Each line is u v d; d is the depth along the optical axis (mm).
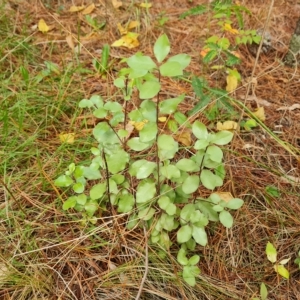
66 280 798
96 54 1303
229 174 978
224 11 1171
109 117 1071
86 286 790
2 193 923
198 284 797
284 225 904
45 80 1177
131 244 842
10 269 793
